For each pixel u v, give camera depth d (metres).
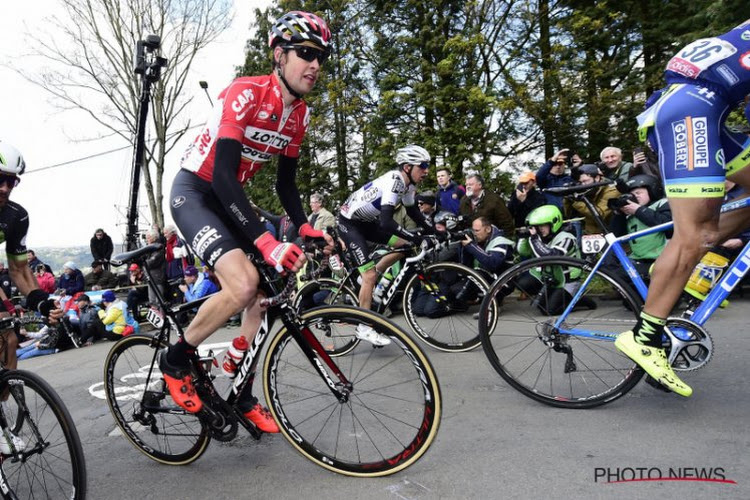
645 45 8.93
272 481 1.67
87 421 2.57
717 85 1.62
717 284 1.89
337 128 11.37
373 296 3.63
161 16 12.12
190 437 1.89
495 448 1.76
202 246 1.63
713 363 2.41
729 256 2.09
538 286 2.32
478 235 3.94
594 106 8.22
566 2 9.09
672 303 1.77
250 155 1.83
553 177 5.02
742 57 1.58
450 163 8.89
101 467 1.95
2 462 1.64
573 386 2.22
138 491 1.70
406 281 3.51
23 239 2.08
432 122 9.60
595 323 2.20
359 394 2.15
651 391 2.17
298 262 1.45
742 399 1.98
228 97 1.64
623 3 8.68
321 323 1.67
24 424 1.57
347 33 10.42
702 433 1.73
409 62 9.43
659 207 3.07
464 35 8.99
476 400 2.26
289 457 1.85
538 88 8.52
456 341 3.21
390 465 1.60
